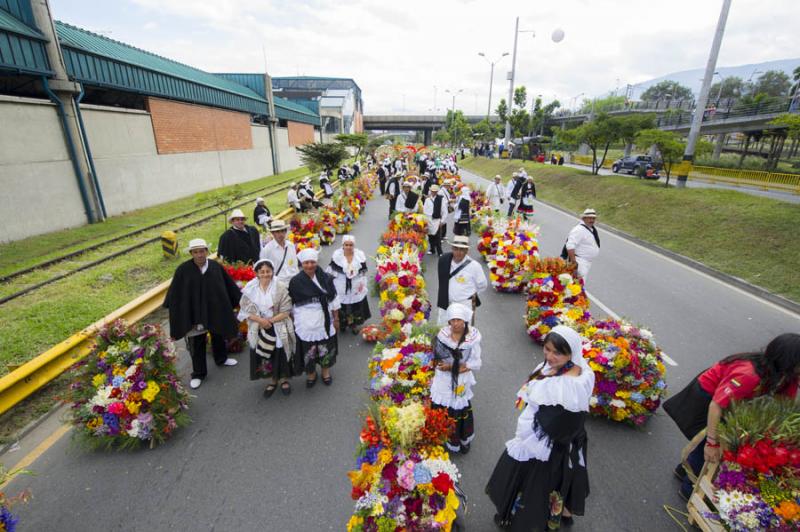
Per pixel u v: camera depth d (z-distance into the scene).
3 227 11.69
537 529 2.91
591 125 23.64
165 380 4.27
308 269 4.78
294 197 14.83
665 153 18.03
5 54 11.36
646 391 4.38
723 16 15.17
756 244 10.42
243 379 5.44
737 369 3.10
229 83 29.42
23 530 3.24
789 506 2.64
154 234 12.91
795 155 37.97
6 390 4.29
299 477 3.79
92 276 8.81
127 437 4.14
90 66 14.56
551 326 6.14
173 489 3.66
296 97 82.50
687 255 11.27
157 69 18.62
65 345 5.11
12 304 7.34
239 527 3.29
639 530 3.29
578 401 2.77
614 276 9.65
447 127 79.75
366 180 22.66
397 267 6.82
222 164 25.81
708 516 3.08
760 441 2.78
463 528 3.29
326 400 4.97
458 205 11.30
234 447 4.19
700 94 16.06
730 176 25.44
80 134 14.06
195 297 4.95
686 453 3.58
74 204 14.06
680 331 6.86
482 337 6.65
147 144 18.41
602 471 3.91
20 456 4.03
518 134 49.25
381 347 4.69
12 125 11.91
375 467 2.83
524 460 2.98
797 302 7.97
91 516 3.38
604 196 18.67
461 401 3.82
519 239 8.84
